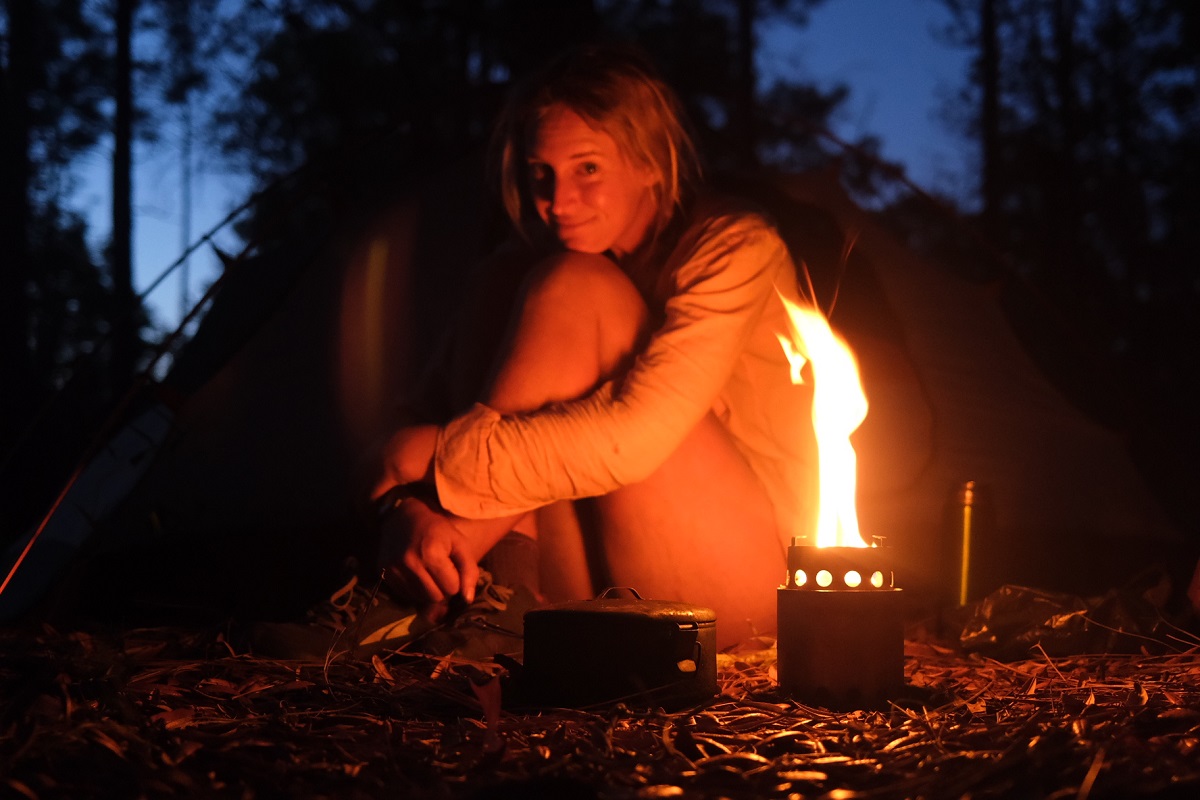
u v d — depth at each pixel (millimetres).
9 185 8289
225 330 3145
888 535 3023
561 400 2088
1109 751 1328
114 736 1420
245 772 1295
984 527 2475
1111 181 14609
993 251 3732
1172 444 4207
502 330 2354
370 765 1342
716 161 4914
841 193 3439
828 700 1677
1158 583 2295
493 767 1333
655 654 1671
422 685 1764
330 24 10242
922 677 1980
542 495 2055
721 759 1352
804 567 1736
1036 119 14961
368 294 3182
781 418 2379
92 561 2807
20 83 8562
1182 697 1680
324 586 2910
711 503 2137
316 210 10945
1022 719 1546
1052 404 3363
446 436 2057
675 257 2252
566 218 2254
